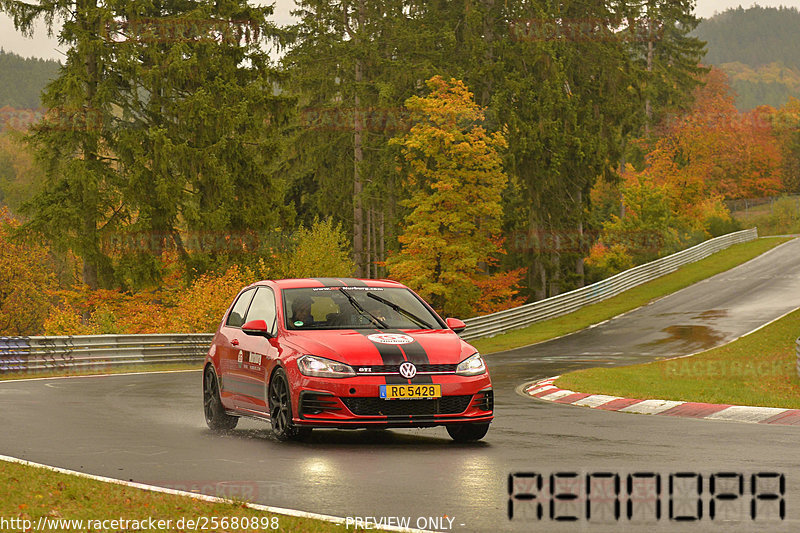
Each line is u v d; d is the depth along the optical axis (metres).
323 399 24.77
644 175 185.00
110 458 23.08
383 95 149.62
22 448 24.81
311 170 164.50
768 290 128.88
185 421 32.06
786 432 28.59
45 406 36.62
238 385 28.31
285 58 157.00
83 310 115.75
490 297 138.50
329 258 123.62
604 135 165.25
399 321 27.64
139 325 101.50
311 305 27.67
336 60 156.00
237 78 127.75
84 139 115.69
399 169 141.88
